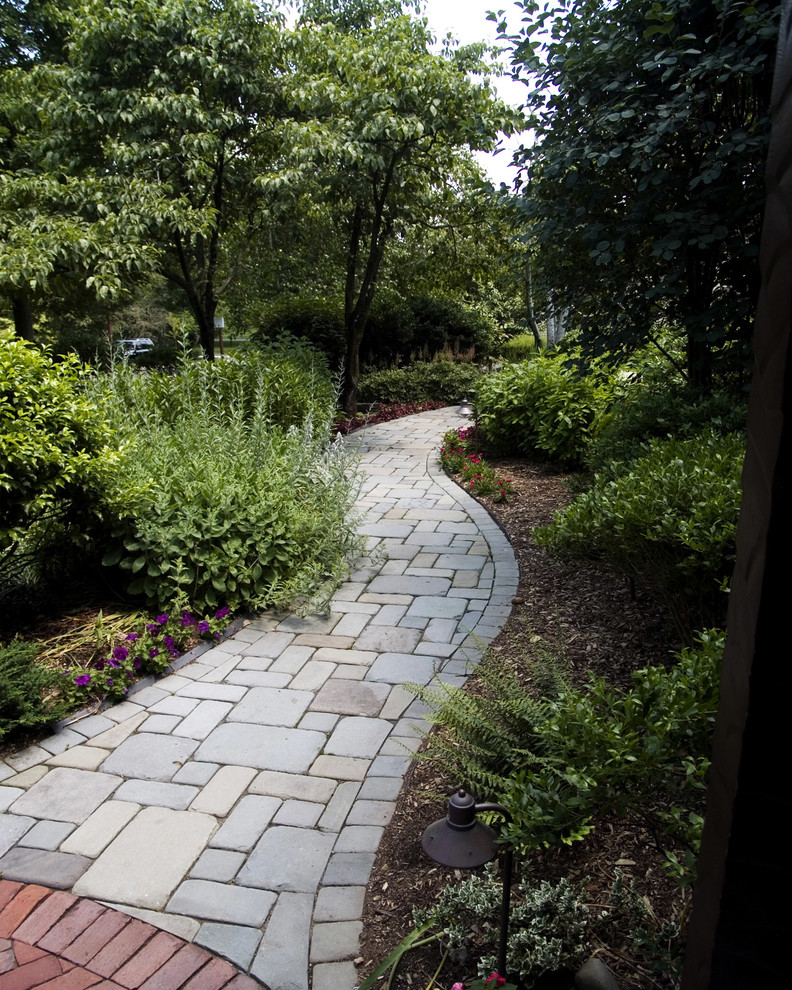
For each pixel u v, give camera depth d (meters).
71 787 2.57
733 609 0.72
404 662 3.44
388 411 11.06
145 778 2.61
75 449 3.55
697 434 4.11
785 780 0.67
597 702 1.86
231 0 7.96
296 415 7.55
